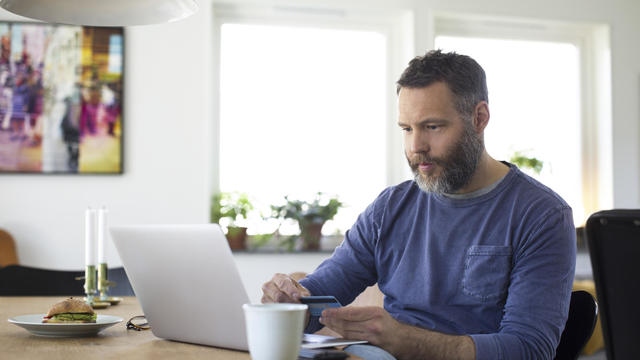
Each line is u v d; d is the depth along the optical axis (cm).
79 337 116
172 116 351
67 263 340
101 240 182
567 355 130
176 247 106
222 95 374
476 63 140
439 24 395
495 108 404
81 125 342
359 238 157
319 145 384
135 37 349
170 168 351
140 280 114
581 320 128
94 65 344
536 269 127
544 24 404
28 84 338
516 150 406
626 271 68
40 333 114
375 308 113
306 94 383
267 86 379
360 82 389
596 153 414
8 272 222
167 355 98
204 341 106
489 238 136
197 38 354
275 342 79
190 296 106
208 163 354
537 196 135
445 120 134
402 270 147
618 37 405
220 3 363
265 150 378
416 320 141
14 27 338
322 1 366
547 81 411
